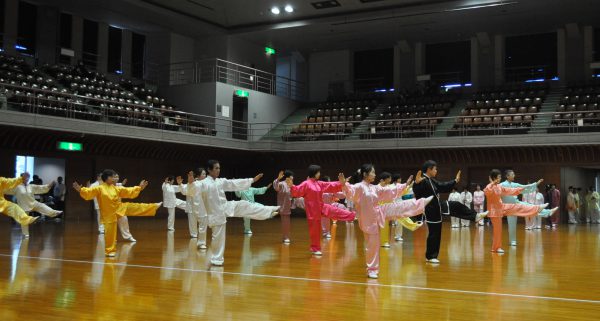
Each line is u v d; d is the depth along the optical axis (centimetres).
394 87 3198
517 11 2541
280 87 3512
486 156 2342
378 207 812
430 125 2528
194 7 2652
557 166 2238
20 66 2277
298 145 2598
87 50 2758
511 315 548
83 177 2214
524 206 1148
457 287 705
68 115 2097
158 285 707
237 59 3011
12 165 1950
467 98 2869
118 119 2259
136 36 2981
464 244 1321
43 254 1030
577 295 654
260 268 869
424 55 3162
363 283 733
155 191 2455
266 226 1961
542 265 927
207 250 1122
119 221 1298
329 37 3034
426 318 535
